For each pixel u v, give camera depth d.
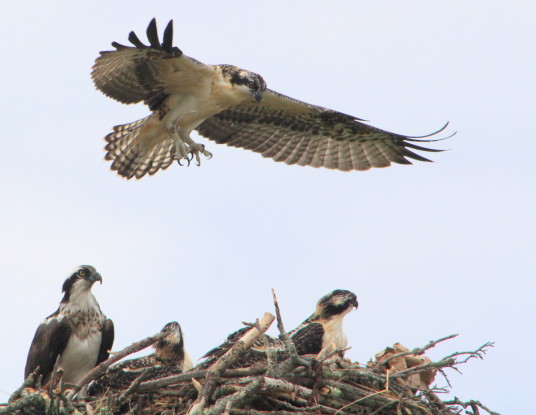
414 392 13.64
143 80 16.75
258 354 14.49
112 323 15.77
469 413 13.29
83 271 15.54
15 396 12.28
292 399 12.67
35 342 15.43
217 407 11.80
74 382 15.48
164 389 13.17
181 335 15.85
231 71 17.12
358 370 13.32
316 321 16.06
